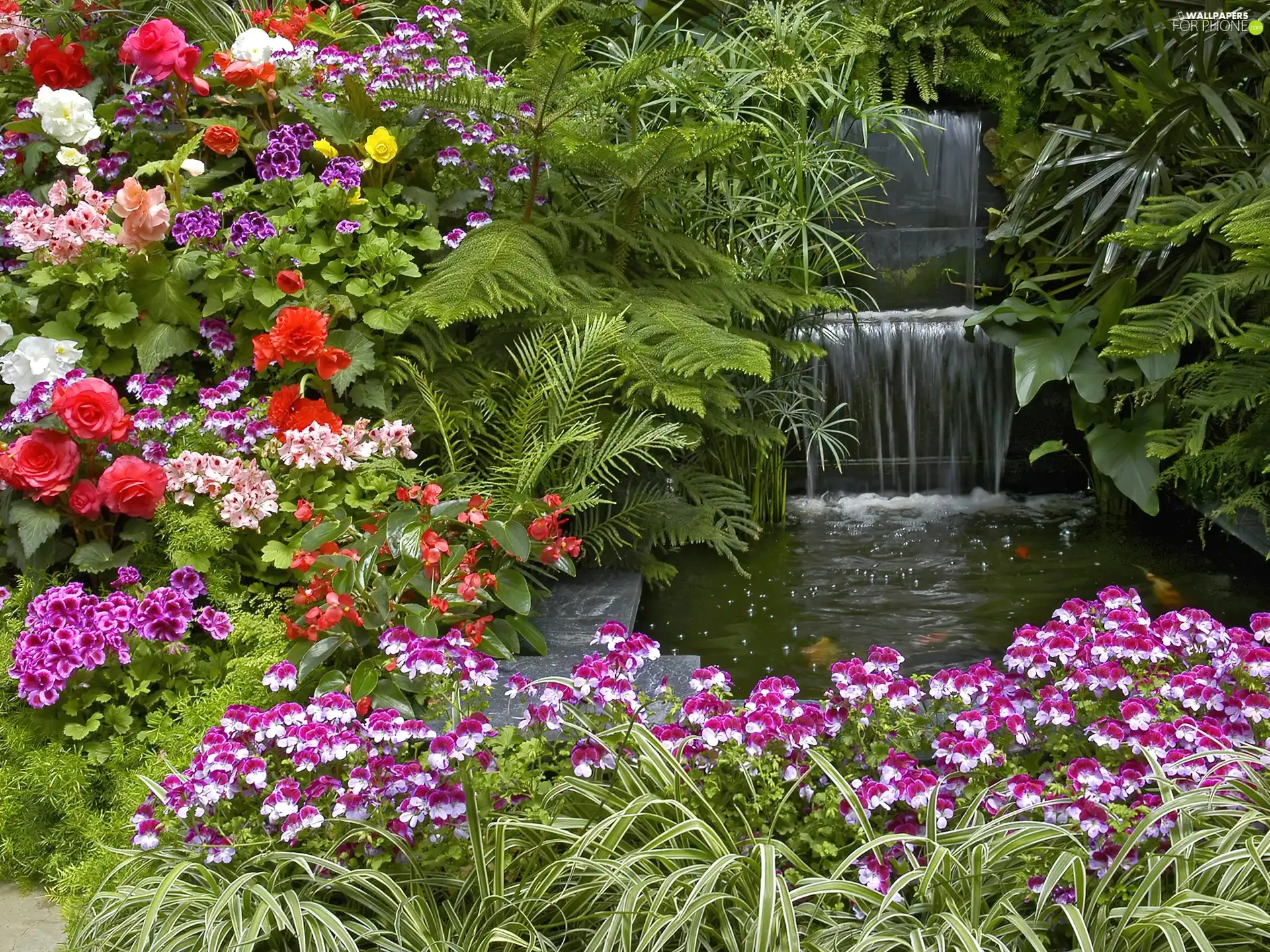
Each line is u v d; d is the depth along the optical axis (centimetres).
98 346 346
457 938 183
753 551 418
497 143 380
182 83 388
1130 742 202
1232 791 198
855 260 538
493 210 402
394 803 200
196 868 185
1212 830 183
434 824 197
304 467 311
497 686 280
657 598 375
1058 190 476
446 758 188
